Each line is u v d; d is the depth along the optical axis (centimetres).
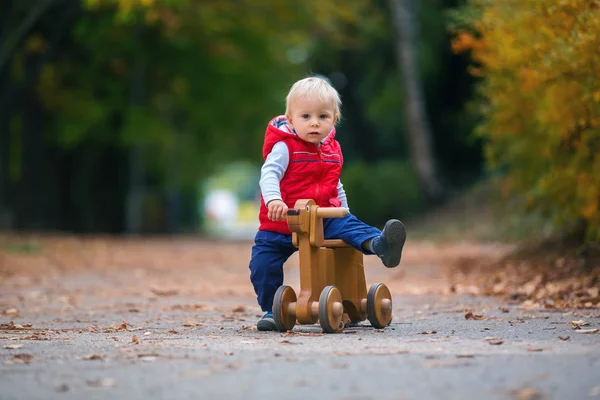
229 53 4888
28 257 2828
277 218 1073
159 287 2033
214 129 6200
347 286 1137
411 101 5125
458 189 5950
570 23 1495
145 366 781
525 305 1408
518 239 3059
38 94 5034
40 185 5141
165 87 5531
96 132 5400
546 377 695
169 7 4059
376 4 5469
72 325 1256
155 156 6706
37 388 689
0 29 4191
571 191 1703
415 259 2803
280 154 1108
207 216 12812
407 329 1108
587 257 1802
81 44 4709
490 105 2067
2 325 1234
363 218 5475
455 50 1920
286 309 1084
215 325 1232
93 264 2805
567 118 1586
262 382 696
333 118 1131
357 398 634
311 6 4353
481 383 678
